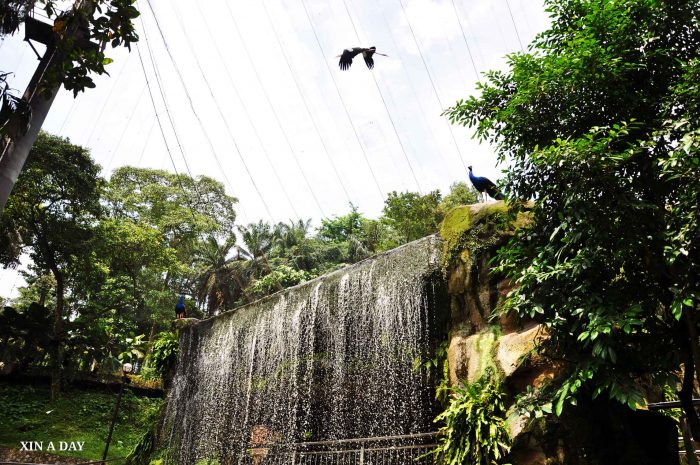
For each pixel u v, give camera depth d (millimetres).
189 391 16297
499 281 8141
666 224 5074
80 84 6449
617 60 5484
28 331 21219
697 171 4785
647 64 5832
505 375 7301
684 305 5098
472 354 8086
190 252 37719
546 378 6492
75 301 30109
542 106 6184
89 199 24359
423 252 9891
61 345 22484
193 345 16953
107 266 28844
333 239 39781
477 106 6953
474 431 7148
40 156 22484
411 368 10070
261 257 34312
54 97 7793
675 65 5723
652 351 5586
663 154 5484
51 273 30172
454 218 9219
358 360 11453
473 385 7562
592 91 5844
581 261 5320
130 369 17281
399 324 10180
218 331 15875
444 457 7676
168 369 17703
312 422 12453
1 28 5906
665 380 5324
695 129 5039
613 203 5297
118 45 6551
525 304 5898
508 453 6719
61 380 23453
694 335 5082
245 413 13906
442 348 9297
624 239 5199
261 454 12789
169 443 15922
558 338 5895
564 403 6512
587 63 5645
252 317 14602
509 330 7812
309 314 12609
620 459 6430
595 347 5078
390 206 27469
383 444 10523
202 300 34469
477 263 8484
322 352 12492
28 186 22344
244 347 14594
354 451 9945
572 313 5438
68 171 23172
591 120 5996
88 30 6867
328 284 12211
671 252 4902
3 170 6930
